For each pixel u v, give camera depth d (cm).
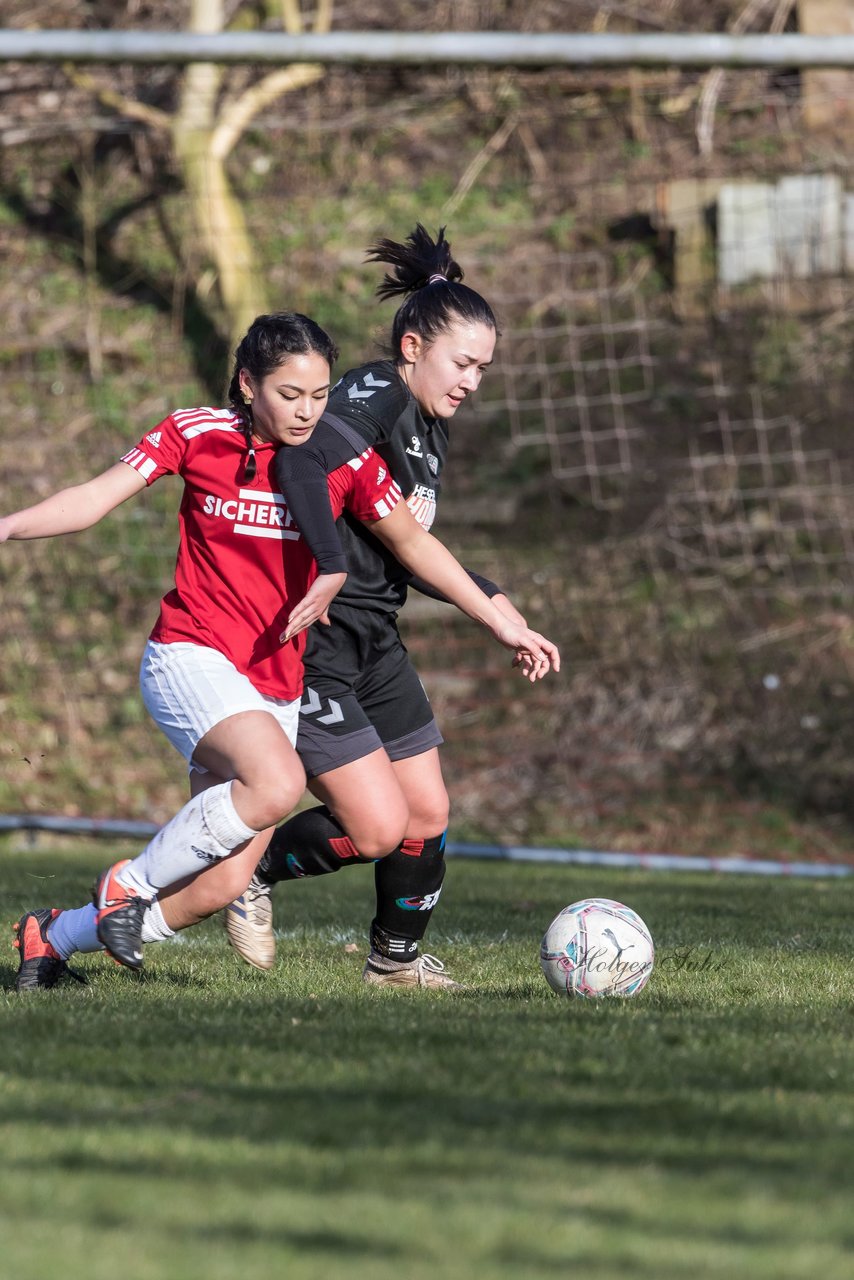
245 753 1292
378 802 1484
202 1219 686
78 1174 752
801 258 5159
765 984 1559
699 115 5688
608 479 4894
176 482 4862
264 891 1619
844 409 4959
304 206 5491
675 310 5241
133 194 5681
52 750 4188
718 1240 671
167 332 5244
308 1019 1205
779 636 4453
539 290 5356
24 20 5894
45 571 4631
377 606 1509
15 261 5528
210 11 5112
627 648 4441
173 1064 1002
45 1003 1283
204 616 1348
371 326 5103
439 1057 1032
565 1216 696
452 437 5103
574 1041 1105
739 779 4122
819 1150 820
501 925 2198
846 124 5556
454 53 3177
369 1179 745
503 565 4662
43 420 5016
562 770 4150
